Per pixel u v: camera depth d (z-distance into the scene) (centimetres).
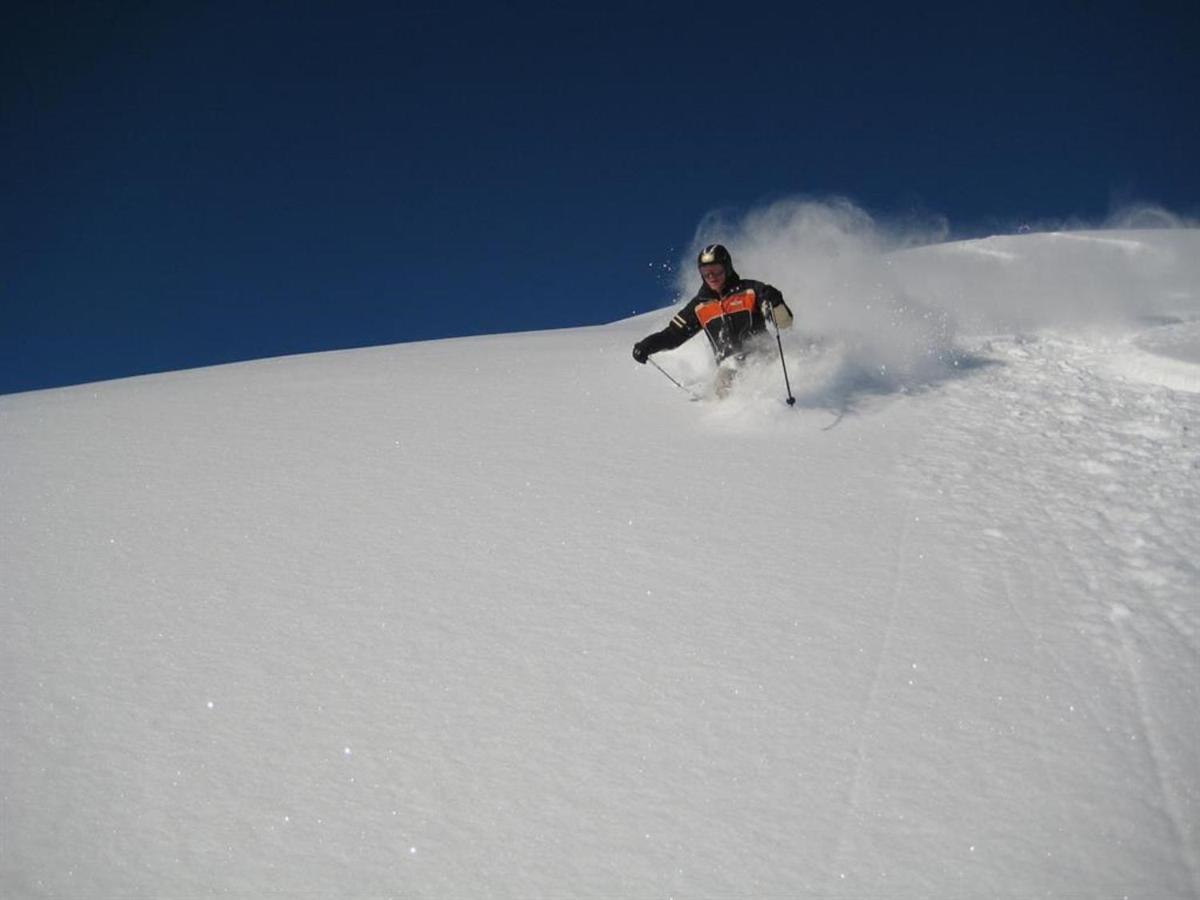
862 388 530
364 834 205
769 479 404
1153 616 278
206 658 278
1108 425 456
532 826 206
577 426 500
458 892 188
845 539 342
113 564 349
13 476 464
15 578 340
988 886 185
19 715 250
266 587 324
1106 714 235
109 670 273
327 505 401
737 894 186
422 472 438
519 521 373
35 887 189
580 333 926
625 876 191
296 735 240
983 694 246
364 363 769
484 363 709
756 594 304
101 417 594
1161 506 355
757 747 230
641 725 240
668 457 441
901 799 210
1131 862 189
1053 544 329
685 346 648
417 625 294
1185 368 529
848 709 243
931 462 415
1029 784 212
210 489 430
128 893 188
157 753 233
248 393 647
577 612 298
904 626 281
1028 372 566
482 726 242
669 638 280
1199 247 1012
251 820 210
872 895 184
